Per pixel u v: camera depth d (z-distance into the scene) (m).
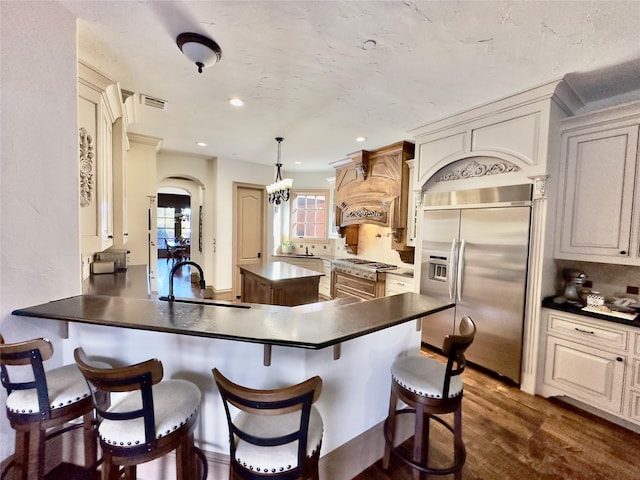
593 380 2.25
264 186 5.79
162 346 1.59
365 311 1.69
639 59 1.94
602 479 1.69
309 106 2.79
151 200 4.00
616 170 2.22
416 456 1.54
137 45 1.85
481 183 2.86
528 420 2.21
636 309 2.31
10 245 1.41
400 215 4.04
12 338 1.43
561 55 1.91
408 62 2.01
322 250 6.41
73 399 1.33
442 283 3.19
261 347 1.51
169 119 3.21
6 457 1.47
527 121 2.44
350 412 1.70
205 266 5.55
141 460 1.13
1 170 1.37
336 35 1.73
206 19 1.60
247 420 1.24
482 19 1.57
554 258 2.59
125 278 3.02
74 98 1.58
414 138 3.46
